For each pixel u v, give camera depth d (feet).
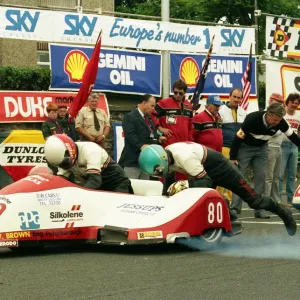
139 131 46.65
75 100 52.65
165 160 35.70
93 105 52.85
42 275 28.43
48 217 33.04
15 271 29.30
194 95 57.77
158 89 63.98
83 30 58.13
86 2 87.35
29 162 56.08
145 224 33.86
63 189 33.91
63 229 33.40
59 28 56.90
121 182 36.83
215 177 37.09
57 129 52.49
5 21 54.44
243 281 27.48
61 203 33.55
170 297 24.79
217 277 28.22
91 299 24.41
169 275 28.55
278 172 54.75
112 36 59.72
